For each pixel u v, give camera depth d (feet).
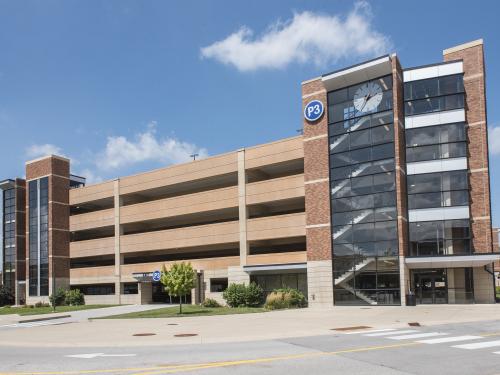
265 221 148.77
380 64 125.49
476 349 49.67
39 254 202.28
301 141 144.36
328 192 132.77
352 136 131.13
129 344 64.69
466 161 123.34
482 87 125.70
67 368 44.21
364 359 44.96
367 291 123.85
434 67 128.77
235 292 138.92
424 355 46.42
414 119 128.67
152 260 192.54
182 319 102.58
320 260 131.64
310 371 39.63
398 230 121.08
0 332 95.35
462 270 122.52
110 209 191.83
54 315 132.46
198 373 39.60
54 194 201.36
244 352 51.52
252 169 157.38
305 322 85.25
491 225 121.39
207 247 176.14
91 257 207.21
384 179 124.57
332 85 134.51
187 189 183.62
